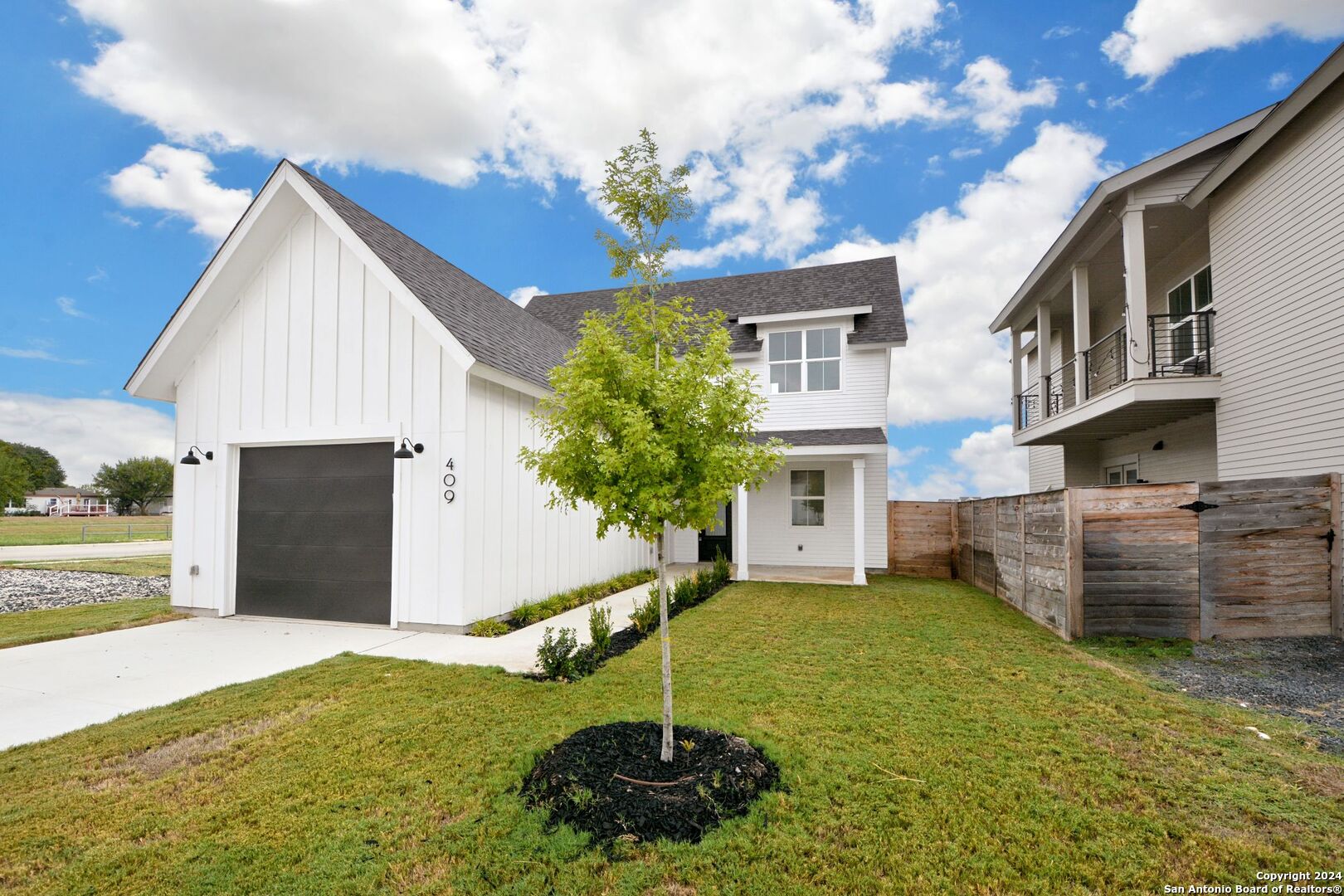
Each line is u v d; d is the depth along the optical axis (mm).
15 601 10672
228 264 8836
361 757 3994
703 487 3846
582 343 4039
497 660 6531
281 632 8031
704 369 4043
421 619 8125
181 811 3332
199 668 6277
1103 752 4020
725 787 3398
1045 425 13352
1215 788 3527
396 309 8414
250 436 9055
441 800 3406
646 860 2846
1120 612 7172
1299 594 6820
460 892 2631
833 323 15836
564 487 4195
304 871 2785
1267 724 4504
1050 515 7906
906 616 8953
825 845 2953
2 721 4785
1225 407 8969
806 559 16172
